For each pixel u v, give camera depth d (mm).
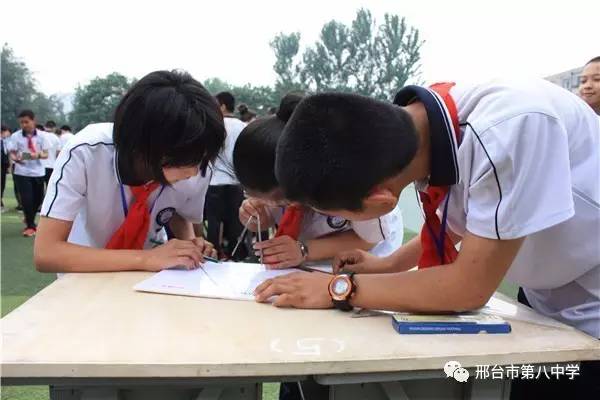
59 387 798
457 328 822
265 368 693
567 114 867
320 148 737
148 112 1016
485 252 801
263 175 1146
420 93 849
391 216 1390
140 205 1225
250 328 816
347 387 834
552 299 998
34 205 4875
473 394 821
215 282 1063
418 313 870
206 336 776
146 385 733
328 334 801
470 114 839
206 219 3629
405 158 759
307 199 774
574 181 858
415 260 1148
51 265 1133
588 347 779
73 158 1170
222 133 1073
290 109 1140
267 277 1115
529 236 888
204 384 733
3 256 3709
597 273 904
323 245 1312
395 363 722
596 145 884
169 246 1197
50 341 741
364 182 734
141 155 1055
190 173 1077
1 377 671
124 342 744
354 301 888
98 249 1168
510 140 766
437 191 897
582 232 867
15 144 5082
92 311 873
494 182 780
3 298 2686
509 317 909
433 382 855
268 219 1431
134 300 939
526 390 1069
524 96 804
